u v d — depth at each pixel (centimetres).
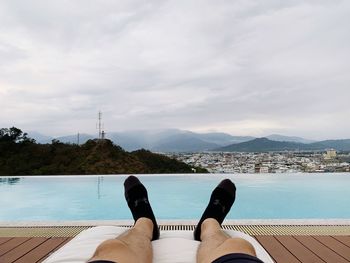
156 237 172
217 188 215
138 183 219
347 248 234
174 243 151
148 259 112
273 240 254
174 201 580
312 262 206
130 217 495
